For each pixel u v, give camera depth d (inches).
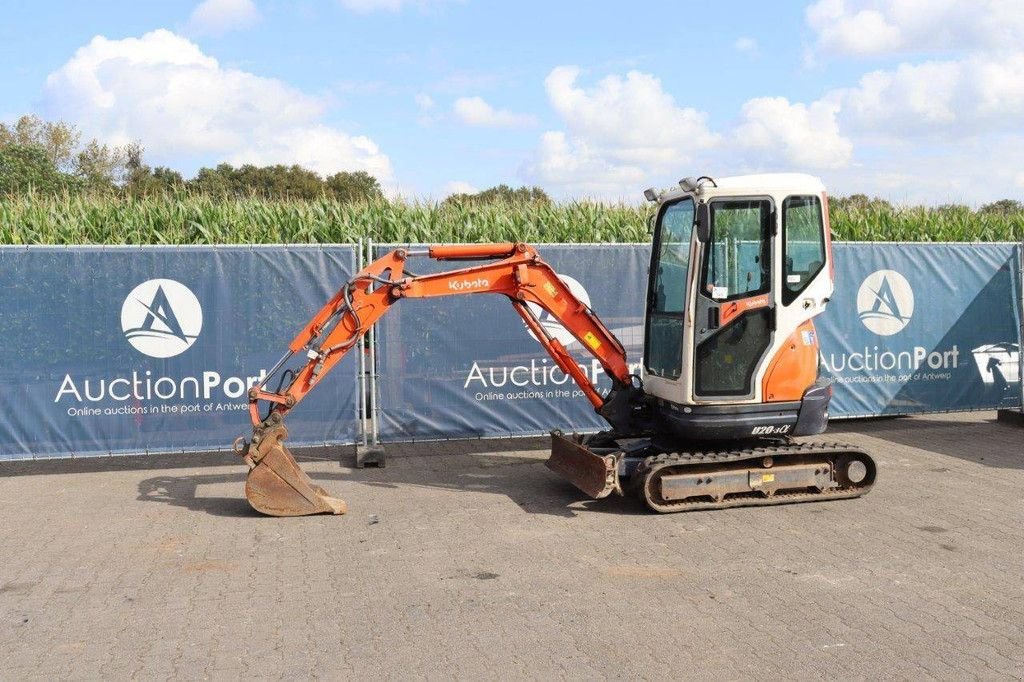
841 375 467.5
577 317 348.2
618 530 298.5
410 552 276.8
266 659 199.2
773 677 186.9
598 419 440.5
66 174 1290.6
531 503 336.2
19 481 382.3
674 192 339.0
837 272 463.8
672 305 337.4
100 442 397.4
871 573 251.4
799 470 326.0
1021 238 753.0
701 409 321.7
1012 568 254.4
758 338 323.6
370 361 413.7
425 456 427.8
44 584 251.0
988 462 395.9
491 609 227.8
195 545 287.0
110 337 395.5
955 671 188.9
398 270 336.8
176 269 399.5
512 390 432.8
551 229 646.5
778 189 318.3
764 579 247.9
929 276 475.2
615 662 195.0
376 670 192.5
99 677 191.2
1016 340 487.8
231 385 406.3
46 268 389.4
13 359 388.5
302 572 259.0
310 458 423.5
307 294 410.0
